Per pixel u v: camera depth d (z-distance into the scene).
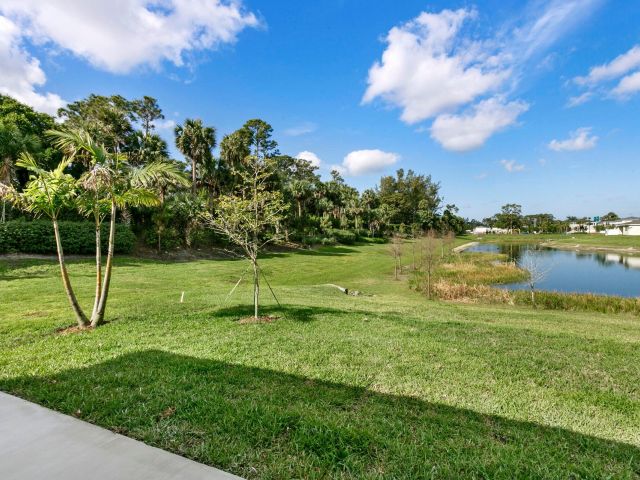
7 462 2.20
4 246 16.28
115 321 6.37
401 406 3.32
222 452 2.39
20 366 4.01
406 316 8.20
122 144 30.17
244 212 7.39
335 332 6.00
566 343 5.99
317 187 51.81
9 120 21.70
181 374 3.85
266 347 5.00
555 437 2.89
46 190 5.68
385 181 82.44
